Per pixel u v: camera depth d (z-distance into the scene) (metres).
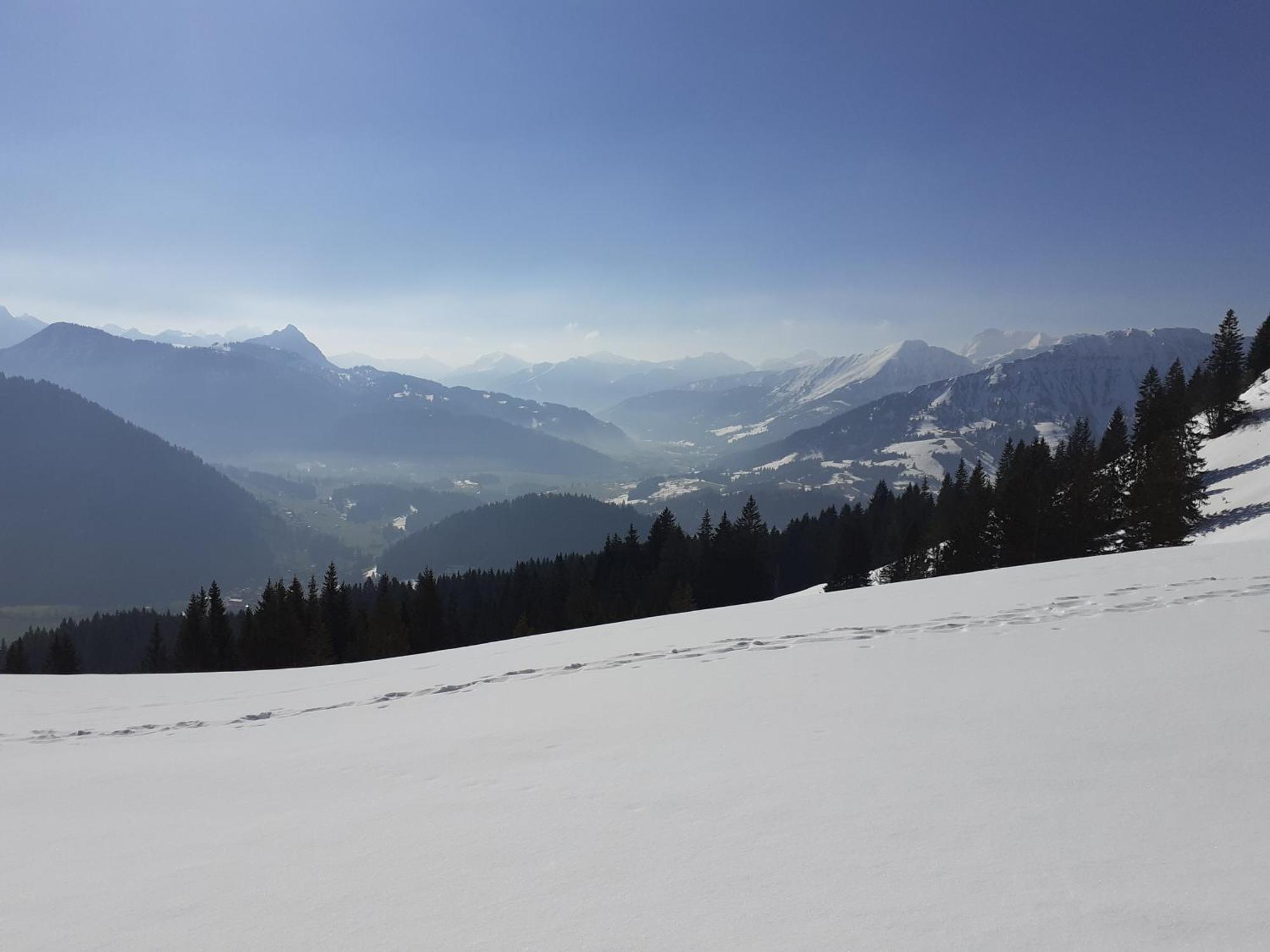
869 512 87.00
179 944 3.15
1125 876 2.74
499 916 2.99
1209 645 6.81
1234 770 3.79
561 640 14.39
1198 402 65.00
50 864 4.72
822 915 2.66
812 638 9.85
